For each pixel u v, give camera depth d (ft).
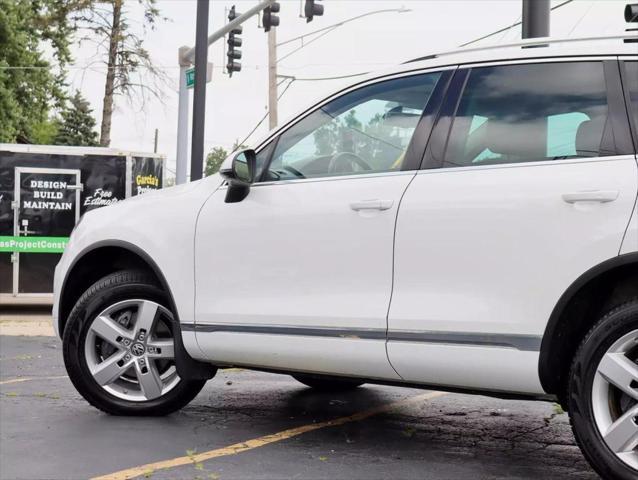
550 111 12.51
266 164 15.05
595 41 12.64
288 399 19.10
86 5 104.73
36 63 116.37
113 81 107.86
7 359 25.68
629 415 10.94
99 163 40.40
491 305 12.03
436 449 14.53
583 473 13.07
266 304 14.19
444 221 12.55
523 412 17.85
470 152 12.91
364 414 17.44
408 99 13.85
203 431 15.58
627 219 11.12
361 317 13.08
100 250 16.61
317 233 13.74
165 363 16.61
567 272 11.46
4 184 39.19
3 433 15.24
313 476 12.73
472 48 13.56
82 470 12.89
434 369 12.53
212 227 15.03
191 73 51.72
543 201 11.79
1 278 39.19
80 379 16.43
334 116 14.61
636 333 10.96
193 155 47.67
